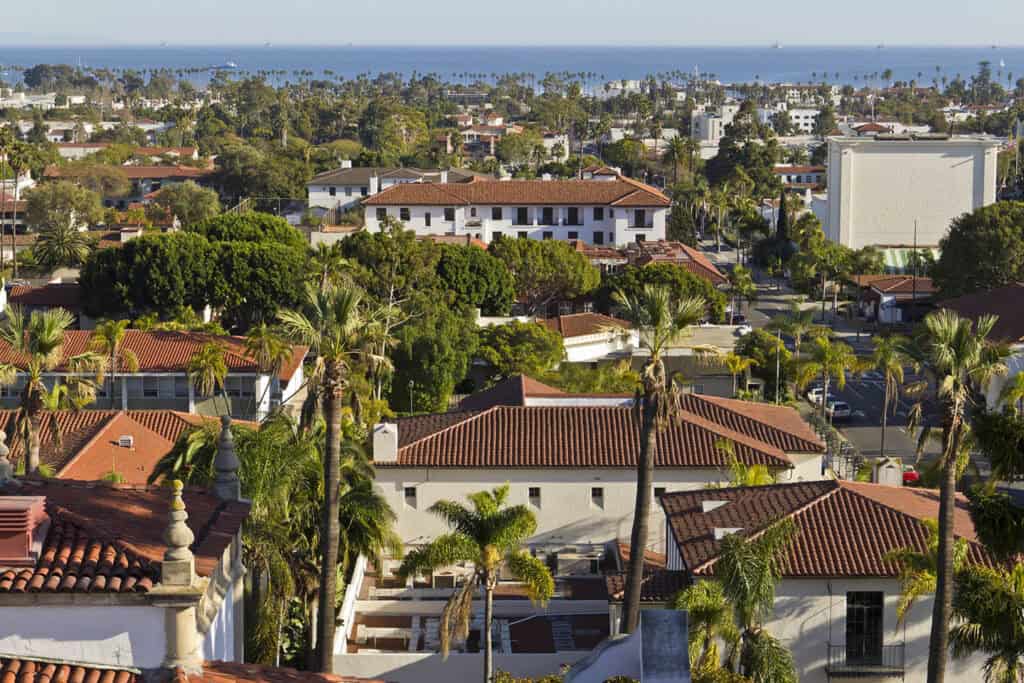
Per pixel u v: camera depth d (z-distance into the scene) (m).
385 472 66.44
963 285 151.50
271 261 133.25
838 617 48.09
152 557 26.50
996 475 37.62
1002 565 47.06
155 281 131.25
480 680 50.84
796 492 53.53
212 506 32.53
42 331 60.31
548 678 43.78
